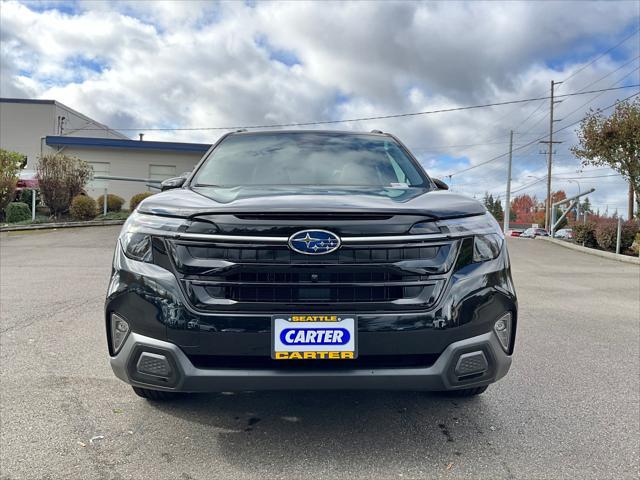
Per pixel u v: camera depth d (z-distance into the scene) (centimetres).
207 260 241
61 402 328
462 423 302
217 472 244
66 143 2795
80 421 299
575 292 833
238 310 238
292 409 320
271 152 383
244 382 238
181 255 245
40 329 511
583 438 284
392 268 239
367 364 244
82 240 1505
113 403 327
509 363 264
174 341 241
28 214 1955
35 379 369
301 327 237
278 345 236
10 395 339
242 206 247
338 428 293
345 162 372
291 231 238
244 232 240
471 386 253
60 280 831
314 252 236
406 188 329
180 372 240
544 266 1290
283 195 280
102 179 2739
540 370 405
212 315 238
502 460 258
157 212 259
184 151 2884
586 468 251
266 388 239
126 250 259
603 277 1052
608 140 1641
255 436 282
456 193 307
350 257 238
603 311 661
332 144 397
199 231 244
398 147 407
